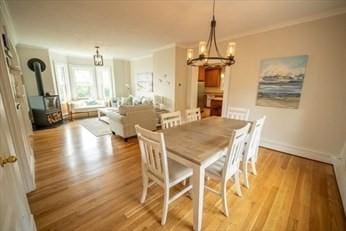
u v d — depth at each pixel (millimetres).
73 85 6629
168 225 1513
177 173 1595
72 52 5871
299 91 2873
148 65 6500
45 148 3281
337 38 2447
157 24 3072
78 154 3008
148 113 4090
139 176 2312
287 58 2938
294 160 2816
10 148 1121
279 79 3074
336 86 2533
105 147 3352
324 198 1879
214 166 1728
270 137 3326
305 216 1624
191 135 1885
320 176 2318
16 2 2232
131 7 2385
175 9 2441
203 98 7215
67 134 4199
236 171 1774
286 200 1844
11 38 3287
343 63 2439
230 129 2133
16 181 1087
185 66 4914
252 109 3525
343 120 2531
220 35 3633
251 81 3463
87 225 1504
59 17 2768
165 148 1441
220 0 2170
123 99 6047
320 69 2637
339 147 2602
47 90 5266
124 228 1478
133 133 3838
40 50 5016
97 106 6695
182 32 3518
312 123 2811
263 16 2658
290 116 3027
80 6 2373
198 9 2428
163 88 5102
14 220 925
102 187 2059
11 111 1737
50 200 1816
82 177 2273
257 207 1738
